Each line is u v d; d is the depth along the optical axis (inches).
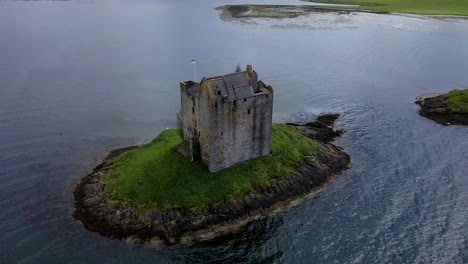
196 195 3004.4
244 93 3095.5
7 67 5984.3
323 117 4751.5
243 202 3038.9
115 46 7263.8
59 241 2721.5
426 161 3828.7
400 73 6392.7
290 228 2925.7
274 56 6924.2
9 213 2970.0
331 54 7180.1
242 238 2822.3
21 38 7514.8
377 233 2883.9
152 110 4845.0
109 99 5088.6
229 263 2600.9
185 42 7632.9
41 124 4345.5
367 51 7445.9
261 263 2605.8
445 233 2888.8
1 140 3966.5
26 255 2598.4
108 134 4224.9
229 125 3088.1
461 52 7564.0
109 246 2694.4
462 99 5073.8
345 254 2691.9
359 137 4296.3
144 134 4261.8
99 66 6225.4
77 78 5703.7
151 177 3166.8
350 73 6299.2
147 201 2955.2
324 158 3661.4
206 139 3117.6
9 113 4544.8
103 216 2910.9
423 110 5027.1
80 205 3061.0
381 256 2677.2
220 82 3041.3
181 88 3314.5
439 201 3235.7
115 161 3533.5
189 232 2819.9
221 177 3152.1
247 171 3248.0
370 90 5669.3
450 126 4628.4
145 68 6205.7
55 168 3560.5
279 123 4505.4
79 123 4419.3
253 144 3319.4
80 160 3705.7
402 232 2896.2
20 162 3619.6
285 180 3280.0
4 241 2706.7
